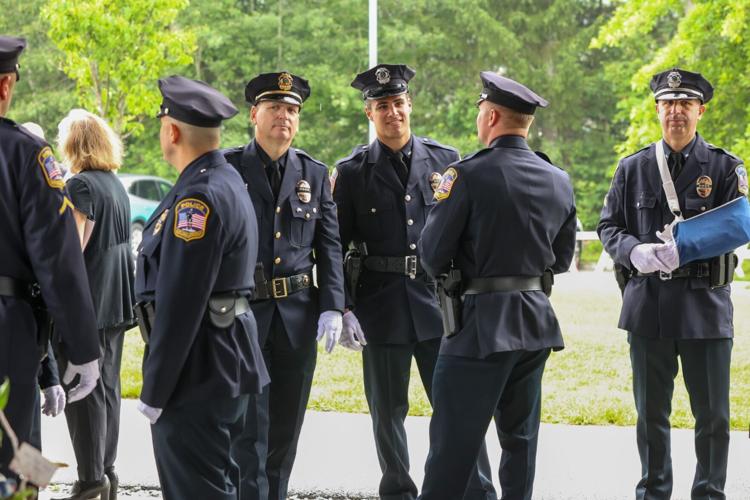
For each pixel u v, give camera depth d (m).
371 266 4.82
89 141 4.71
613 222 4.78
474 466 3.88
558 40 27.89
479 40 27.02
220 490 3.46
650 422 4.70
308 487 5.24
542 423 6.66
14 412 3.27
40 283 3.31
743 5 16.58
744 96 18.66
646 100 18.30
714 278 4.57
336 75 26.39
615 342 9.72
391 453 4.82
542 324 3.89
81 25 16.42
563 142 27.89
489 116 3.98
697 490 4.62
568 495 5.08
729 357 4.64
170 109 3.54
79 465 4.64
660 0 18.50
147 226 3.54
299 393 4.59
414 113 27.64
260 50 26.95
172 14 16.97
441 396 3.90
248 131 26.77
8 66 3.35
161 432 3.44
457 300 3.91
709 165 4.64
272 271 4.47
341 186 4.84
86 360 3.38
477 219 3.83
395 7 27.59
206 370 3.42
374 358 4.81
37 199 3.29
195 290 3.33
